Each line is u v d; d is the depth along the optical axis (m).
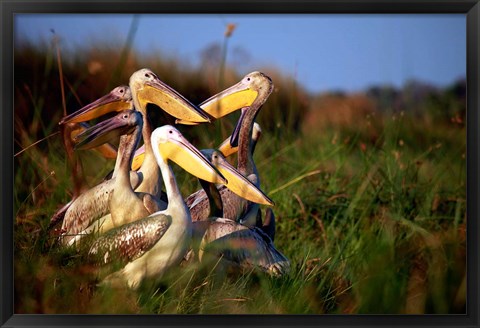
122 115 12.05
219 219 11.80
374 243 12.58
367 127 17.50
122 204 11.91
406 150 16.44
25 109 15.85
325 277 11.68
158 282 11.24
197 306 11.12
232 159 14.26
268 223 12.91
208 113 13.42
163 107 12.91
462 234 13.38
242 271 11.64
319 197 14.50
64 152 14.88
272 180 14.80
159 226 10.97
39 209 13.17
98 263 11.16
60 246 11.63
